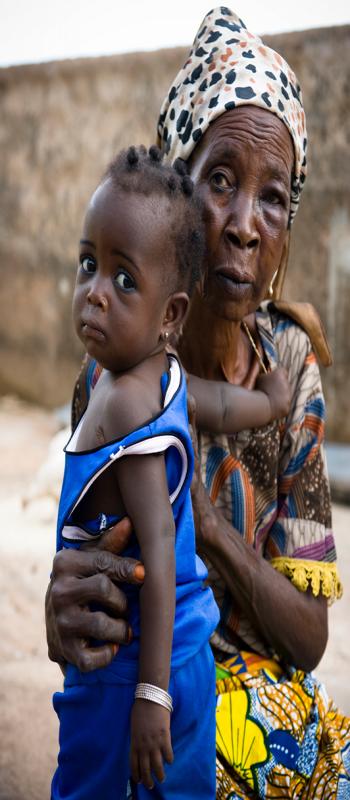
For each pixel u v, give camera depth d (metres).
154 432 1.75
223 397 2.18
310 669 2.35
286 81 2.17
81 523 1.88
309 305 2.43
